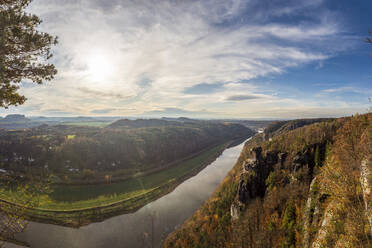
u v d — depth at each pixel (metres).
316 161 73.06
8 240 8.27
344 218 17.23
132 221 78.31
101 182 121.88
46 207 82.19
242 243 56.66
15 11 13.16
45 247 61.09
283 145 98.75
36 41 13.72
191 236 66.62
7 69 13.87
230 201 85.69
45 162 132.00
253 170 88.38
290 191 68.56
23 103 15.89
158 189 113.12
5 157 125.19
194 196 104.38
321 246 20.05
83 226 73.50
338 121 88.00
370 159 16.83
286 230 50.31
